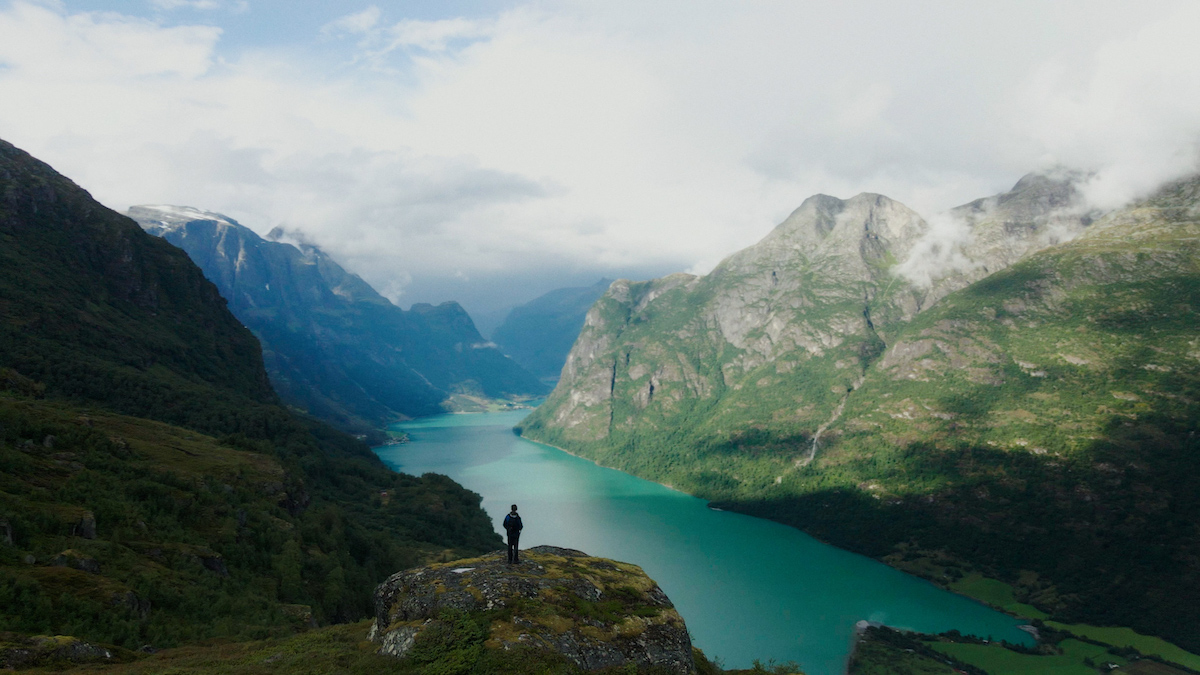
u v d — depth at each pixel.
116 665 39.78
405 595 36.19
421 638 31.30
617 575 40.72
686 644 35.56
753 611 183.50
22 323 166.00
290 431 196.50
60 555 59.19
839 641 164.62
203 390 197.50
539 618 32.56
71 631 46.94
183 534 81.88
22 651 38.00
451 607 33.16
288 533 101.31
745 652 157.88
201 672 35.22
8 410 90.88
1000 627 177.38
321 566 98.00
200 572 74.19
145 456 104.50
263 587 81.50
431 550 144.88
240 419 179.62
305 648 39.72
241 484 111.12
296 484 127.19
